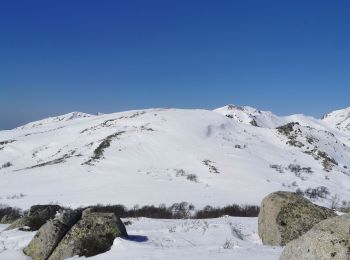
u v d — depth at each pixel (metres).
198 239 16.91
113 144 124.38
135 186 88.56
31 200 72.19
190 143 127.44
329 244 8.99
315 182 109.75
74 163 111.25
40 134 172.00
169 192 82.81
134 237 16.75
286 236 16.17
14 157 146.50
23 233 19.89
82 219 16.03
